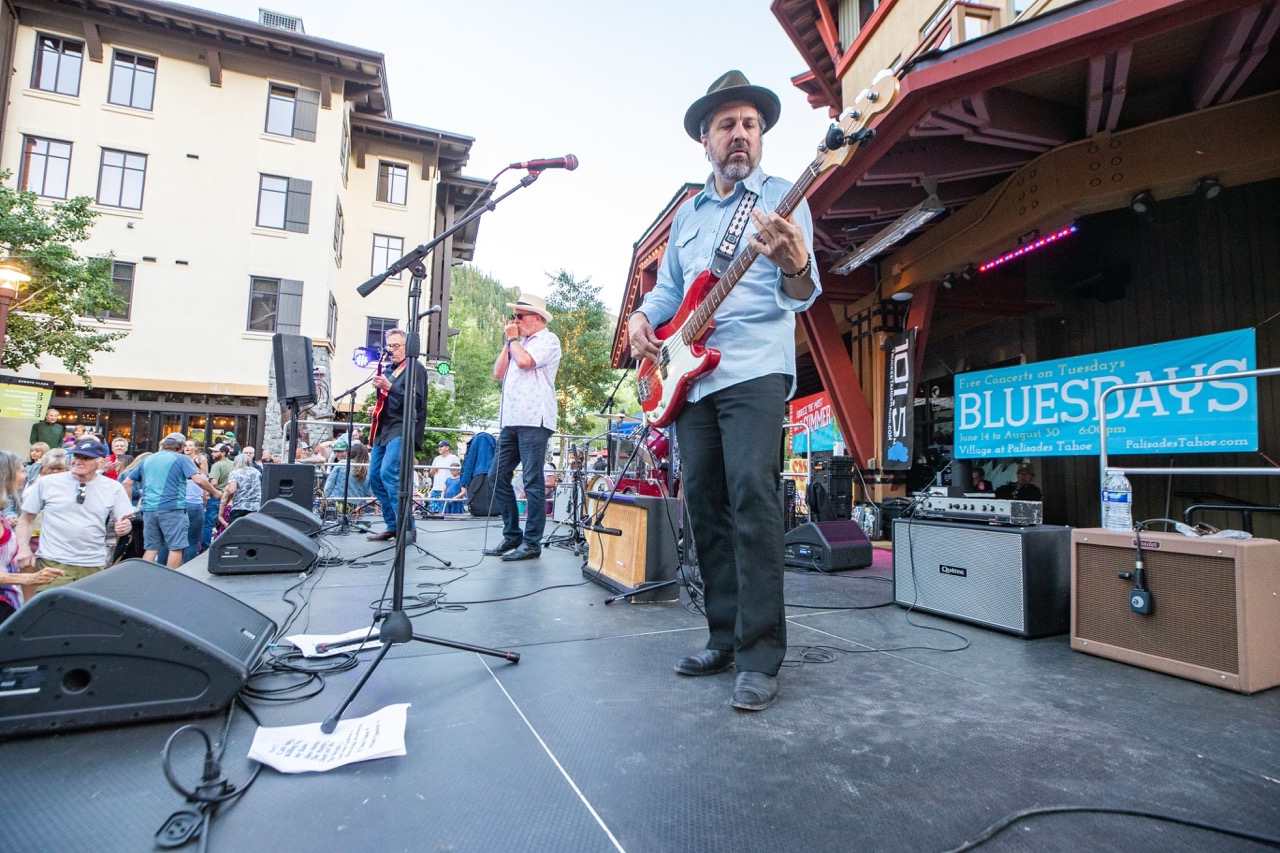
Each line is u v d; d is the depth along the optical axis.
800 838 1.02
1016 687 1.83
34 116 14.06
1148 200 4.54
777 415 1.75
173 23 14.53
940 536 2.80
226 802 1.09
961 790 1.19
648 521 2.87
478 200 2.29
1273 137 4.05
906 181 5.24
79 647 1.38
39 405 7.62
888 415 7.15
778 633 1.70
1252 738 1.48
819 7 7.85
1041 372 6.07
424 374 4.12
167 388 14.51
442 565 3.69
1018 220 5.20
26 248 11.24
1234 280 5.64
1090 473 6.93
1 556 3.94
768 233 1.50
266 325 15.34
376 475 4.53
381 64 15.96
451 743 1.35
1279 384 5.32
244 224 15.32
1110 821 1.09
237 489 7.08
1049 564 2.49
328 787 1.15
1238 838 1.05
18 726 1.33
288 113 15.84
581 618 2.49
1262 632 1.83
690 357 1.82
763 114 1.94
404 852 0.97
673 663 1.93
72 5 14.02
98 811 1.06
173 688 1.43
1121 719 1.58
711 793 1.16
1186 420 5.04
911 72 3.92
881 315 7.33
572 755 1.30
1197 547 1.94
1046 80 4.31
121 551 6.09
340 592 2.86
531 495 3.95
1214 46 3.77
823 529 4.45
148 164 14.76
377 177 18.27
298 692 1.64
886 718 1.54
